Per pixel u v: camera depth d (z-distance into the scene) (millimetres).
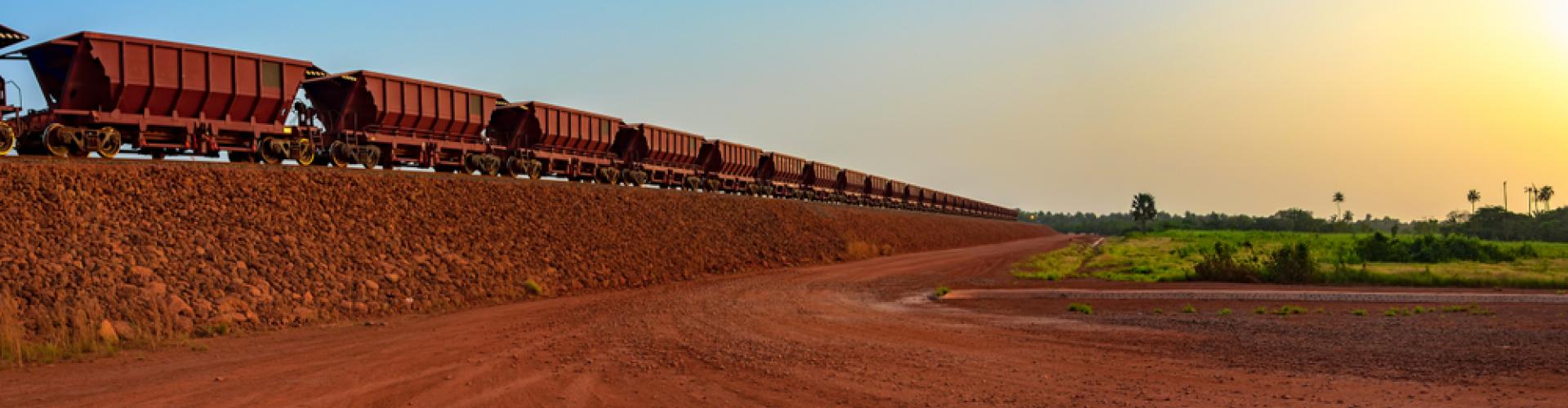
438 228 24156
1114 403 8648
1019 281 28438
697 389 9656
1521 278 25016
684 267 31484
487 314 18625
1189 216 191500
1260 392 9125
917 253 53875
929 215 90625
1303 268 27109
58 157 19141
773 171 61812
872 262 40875
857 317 17719
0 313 12734
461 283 21422
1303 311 18469
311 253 19391
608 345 13273
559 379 10281
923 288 25531
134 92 20719
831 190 74375
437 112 29719
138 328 13812
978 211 140375
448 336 14578
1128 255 49750
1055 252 50438
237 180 20984
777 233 43094
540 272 24594
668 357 12008
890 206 90812
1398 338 13469
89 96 20391
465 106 31156
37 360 11758
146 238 16938
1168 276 29328
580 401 9047
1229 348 12656
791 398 9125
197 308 15281
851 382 10047
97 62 20094
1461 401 8328
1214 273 28156
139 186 18922
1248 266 28250
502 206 28188
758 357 12000
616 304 20375
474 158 32281
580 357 12008
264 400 9102
